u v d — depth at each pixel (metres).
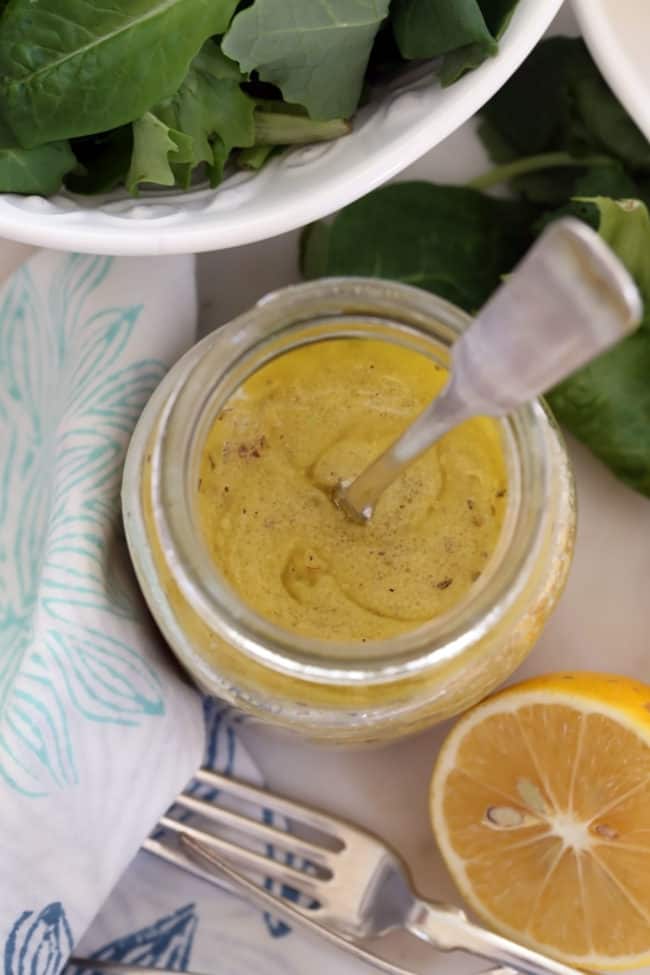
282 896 0.40
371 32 0.36
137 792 0.38
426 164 0.43
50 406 0.40
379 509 0.36
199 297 0.43
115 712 0.37
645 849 0.39
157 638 0.39
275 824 0.40
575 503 0.38
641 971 0.40
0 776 0.35
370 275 0.42
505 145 0.43
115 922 0.40
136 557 0.36
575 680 0.39
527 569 0.35
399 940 0.40
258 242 0.43
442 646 0.35
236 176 0.38
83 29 0.35
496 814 0.39
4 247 0.42
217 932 0.40
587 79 0.42
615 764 0.38
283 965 0.40
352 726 0.36
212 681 0.36
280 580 0.36
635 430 0.40
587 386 0.40
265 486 0.37
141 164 0.36
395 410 0.37
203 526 0.36
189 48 0.35
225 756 0.40
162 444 0.36
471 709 0.39
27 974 0.37
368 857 0.39
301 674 0.34
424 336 0.37
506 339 0.27
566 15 0.43
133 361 0.38
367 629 0.36
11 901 0.36
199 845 0.40
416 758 0.41
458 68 0.35
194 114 0.37
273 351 0.37
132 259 0.39
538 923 0.39
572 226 0.25
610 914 0.39
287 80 0.36
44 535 0.40
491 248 0.42
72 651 0.36
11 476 0.41
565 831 0.39
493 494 0.37
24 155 0.36
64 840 0.37
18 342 0.41
